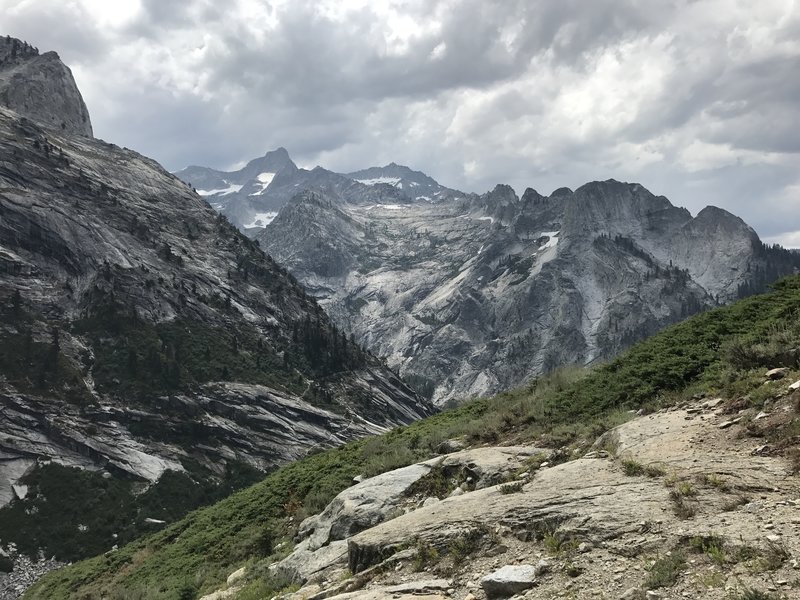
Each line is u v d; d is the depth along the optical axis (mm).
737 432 13039
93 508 112375
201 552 28203
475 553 11062
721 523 8992
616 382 21516
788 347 16422
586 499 11383
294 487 30172
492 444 21156
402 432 32156
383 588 10719
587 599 8234
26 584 89438
